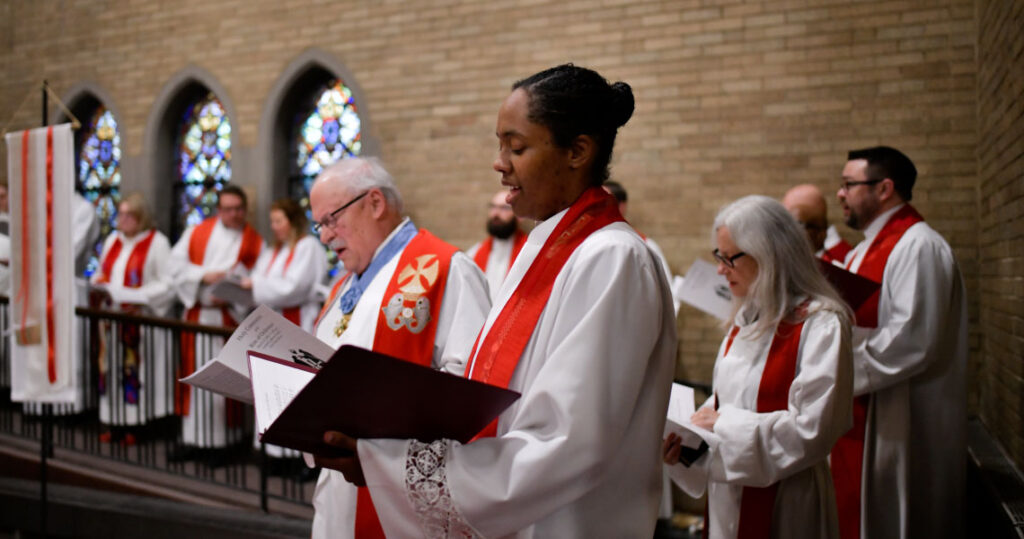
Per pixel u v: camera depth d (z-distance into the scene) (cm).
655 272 145
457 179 593
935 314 297
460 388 132
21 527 488
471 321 238
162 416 575
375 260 255
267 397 149
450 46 597
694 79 520
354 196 251
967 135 455
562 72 149
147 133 713
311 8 649
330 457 145
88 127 762
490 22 583
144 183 714
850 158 334
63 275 429
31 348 433
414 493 136
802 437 203
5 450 546
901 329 294
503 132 151
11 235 438
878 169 322
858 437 298
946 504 307
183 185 723
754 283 222
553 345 139
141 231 629
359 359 123
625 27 539
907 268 303
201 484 489
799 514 217
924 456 309
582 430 128
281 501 461
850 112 481
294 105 676
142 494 487
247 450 577
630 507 141
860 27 480
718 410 235
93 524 464
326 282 641
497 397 136
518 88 151
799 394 208
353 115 655
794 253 221
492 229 524
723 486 231
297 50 654
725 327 248
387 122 620
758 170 502
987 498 314
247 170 672
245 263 610
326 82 668
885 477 296
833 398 204
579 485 131
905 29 470
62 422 619
